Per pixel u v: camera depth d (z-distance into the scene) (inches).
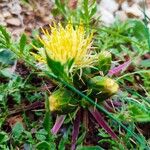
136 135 5.2
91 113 5.3
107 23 7.4
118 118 5.5
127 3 7.8
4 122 5.6
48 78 5.8
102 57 5.2
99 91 5.1
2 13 7.3
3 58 6.0
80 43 5.1
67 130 5.5
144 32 6.8
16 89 5.8
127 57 6.8
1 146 5.1
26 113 5.8
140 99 6.0
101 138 5.6
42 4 7.5
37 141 5.3
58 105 5.0
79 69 5.2
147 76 6.3
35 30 6.8
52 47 5.0
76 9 7.0
